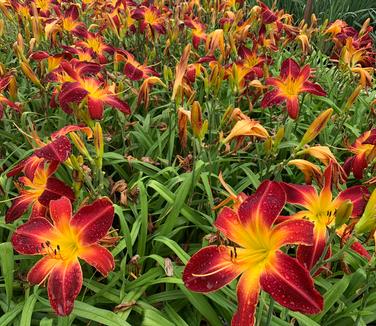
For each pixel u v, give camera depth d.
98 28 0.94
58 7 0.92
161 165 0.65
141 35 0.92
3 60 0.95
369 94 0.90
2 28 0.85
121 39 0.85
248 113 0.70
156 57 0.89
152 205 0.58
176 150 0.71
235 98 0.70
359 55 0.77
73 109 0.55
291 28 0.87
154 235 0.52
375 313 0.46
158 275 0.48
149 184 0.53
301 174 0.65
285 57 1.01
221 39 0.72
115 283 0.48
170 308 0.47
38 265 0.38
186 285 0.32
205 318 0.47
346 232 0.35
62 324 0.43
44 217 0.42
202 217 0.55
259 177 0.62
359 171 0.51
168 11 0.93
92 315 0.43
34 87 0.83
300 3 1.55
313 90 0.57
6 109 0.68
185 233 0.58
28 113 0.68
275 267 0.31
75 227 0.37
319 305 0.28
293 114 0.58
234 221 0.34
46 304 0.46
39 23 0.79
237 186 0.62
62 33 0.83
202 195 0.59
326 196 0.37
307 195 0.38
